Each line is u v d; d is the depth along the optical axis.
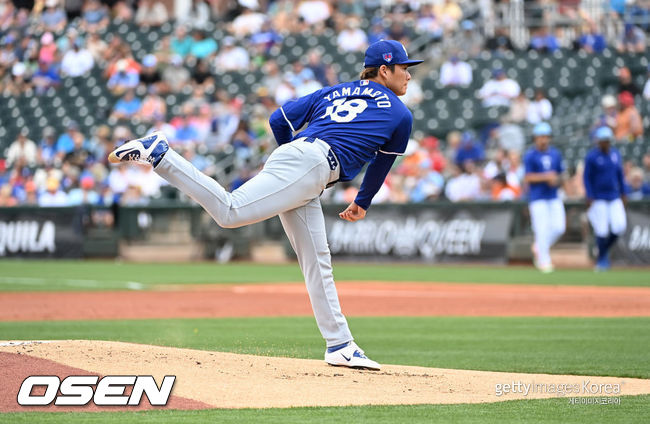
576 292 44.03
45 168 76.31
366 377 18.64
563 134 73.81
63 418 14.65
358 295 43.16
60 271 59.53
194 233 71.25
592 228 62.47
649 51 82.25
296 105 19.81
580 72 80.38
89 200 73.12
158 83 83.12
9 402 15.52
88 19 93.12
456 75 78.62
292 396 16.50
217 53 87.62
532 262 62.72
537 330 30.39
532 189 56.19
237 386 16.98
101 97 84.62
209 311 35.88
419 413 15.51
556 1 86.06
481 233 64.06
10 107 87.62
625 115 73.25
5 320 32.41
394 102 19.34
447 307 38.12
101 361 17.95
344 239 67.81
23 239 72.62
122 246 71.56
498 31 84.25
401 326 31.75
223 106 77.50
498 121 74.81
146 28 91.81
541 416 15.62
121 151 17.25
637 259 61.06
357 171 19.28
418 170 69.50
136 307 37.25
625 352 24.95
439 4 86.38
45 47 89.38
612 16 85.50
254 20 89.44
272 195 18.33
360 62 83.06
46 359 17.95
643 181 65.56
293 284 49.00
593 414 15.89
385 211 66.88
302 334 28.03
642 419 15.50
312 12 88.69
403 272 58.00
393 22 82.94
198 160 73.25
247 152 73.69
